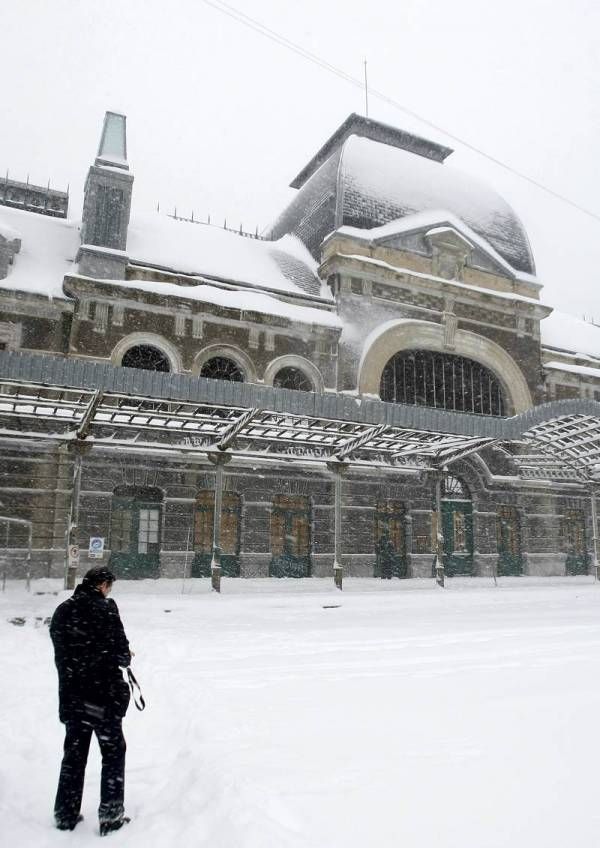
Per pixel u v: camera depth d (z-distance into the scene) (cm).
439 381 2666
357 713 569
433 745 475
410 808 363
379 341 2480
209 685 690
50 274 2169
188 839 372
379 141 3003
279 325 2320
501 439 1903
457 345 2658
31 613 1302
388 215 2673
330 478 2330
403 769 425
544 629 1112
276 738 500
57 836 421
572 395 2986
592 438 2145
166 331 2173
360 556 2320
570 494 2836
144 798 466
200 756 475
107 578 486
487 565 2552
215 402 1512
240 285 2372
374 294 2555
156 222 2545
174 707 642
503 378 2747
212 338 2234
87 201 2247
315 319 2367
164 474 2094
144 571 2064
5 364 1332
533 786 394
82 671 452
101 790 430
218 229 2722
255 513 2212
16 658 923
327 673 753
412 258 2664
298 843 322
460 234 2720
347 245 2548
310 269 2661
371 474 2389
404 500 2461
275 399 1578
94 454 2005
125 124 2361
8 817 443
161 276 2247
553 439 2188
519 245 2988
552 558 2706
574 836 328
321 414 1630
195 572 2134
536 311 2845
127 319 2128
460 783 399
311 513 2319
